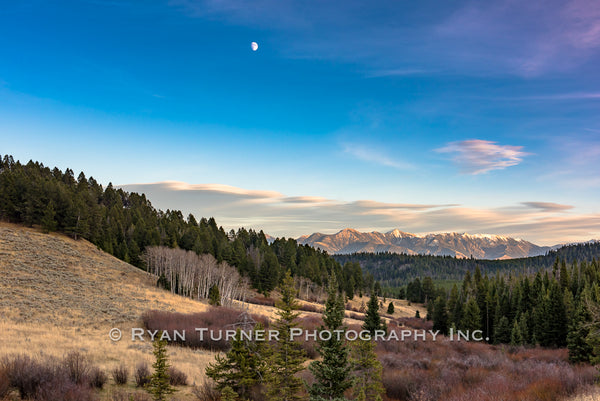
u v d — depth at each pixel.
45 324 36.09
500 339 59.97
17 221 80.88
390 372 23.59
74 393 13.88
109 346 29.81
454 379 21.88
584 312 33.06
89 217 87.25
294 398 18.88
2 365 15.11
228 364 19.59
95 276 65.12
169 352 31.05
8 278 52.00
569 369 22.23
